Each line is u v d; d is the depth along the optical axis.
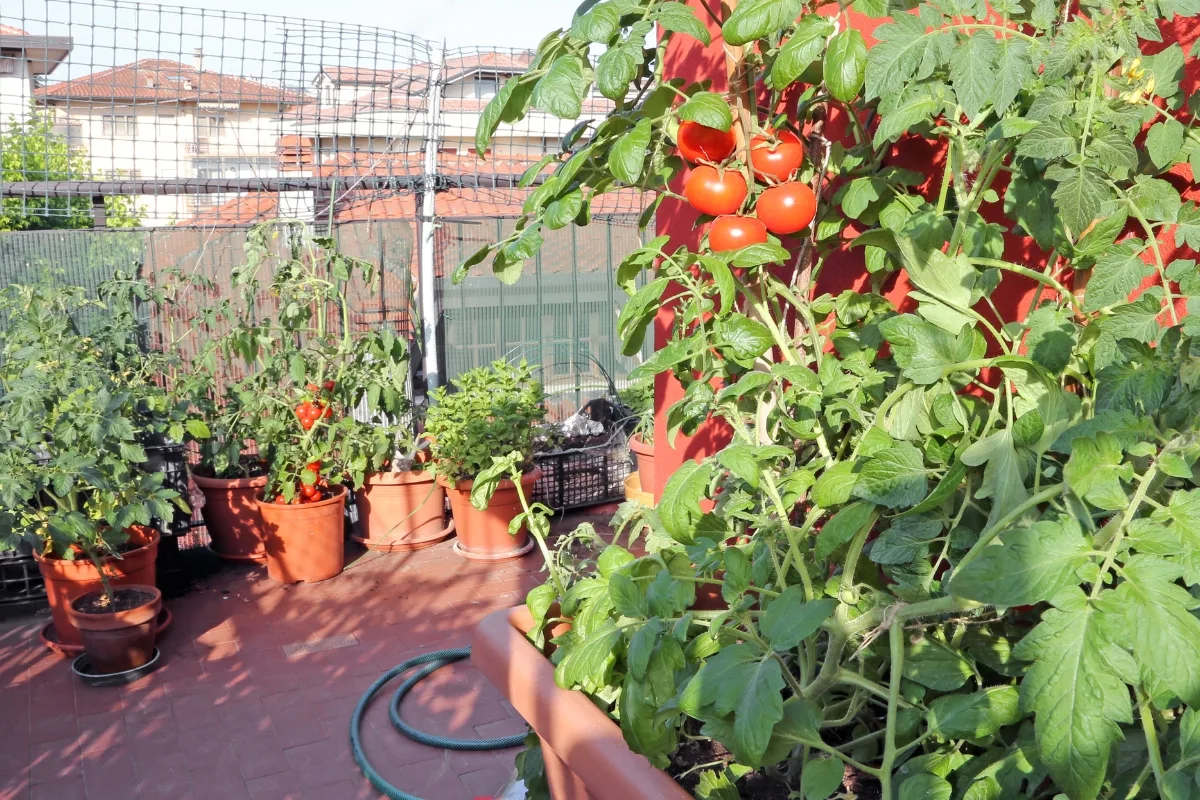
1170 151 1.32
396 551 6.07
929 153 1.94
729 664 1.20
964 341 1.27
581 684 1.62
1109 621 0.89
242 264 5.68
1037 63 1.39
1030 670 0.91
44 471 4.16
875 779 1.56
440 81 6.18
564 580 2.11
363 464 5.80
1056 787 1.26
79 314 5.47
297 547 5.46
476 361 6.96
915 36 1.28
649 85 1.71
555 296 7.19
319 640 4.81
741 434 1.67
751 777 1.61
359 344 5.86
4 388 4.99
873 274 1.89
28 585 5.19
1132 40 1.26
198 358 5.62
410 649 4.71
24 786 3.54
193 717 4.05
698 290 1.50
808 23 1.36
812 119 1.89
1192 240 1.27
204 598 5.32
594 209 7.08
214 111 5.75
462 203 8.05
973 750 1.37
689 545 1.67
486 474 2.12
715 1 2.36
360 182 6.13
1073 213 1.25
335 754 3.76
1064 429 1.22
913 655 1.37
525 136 6.50
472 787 3.53
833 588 1.37
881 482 1.21
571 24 1.45
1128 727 1.21
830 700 1.67
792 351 1.62
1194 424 1.05
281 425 5.59
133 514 4.36
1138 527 0.95
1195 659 0.85
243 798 3.47
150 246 5.69
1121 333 1.23
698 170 1.57
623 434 7.14
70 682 4.35
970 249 1.54
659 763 1.38
